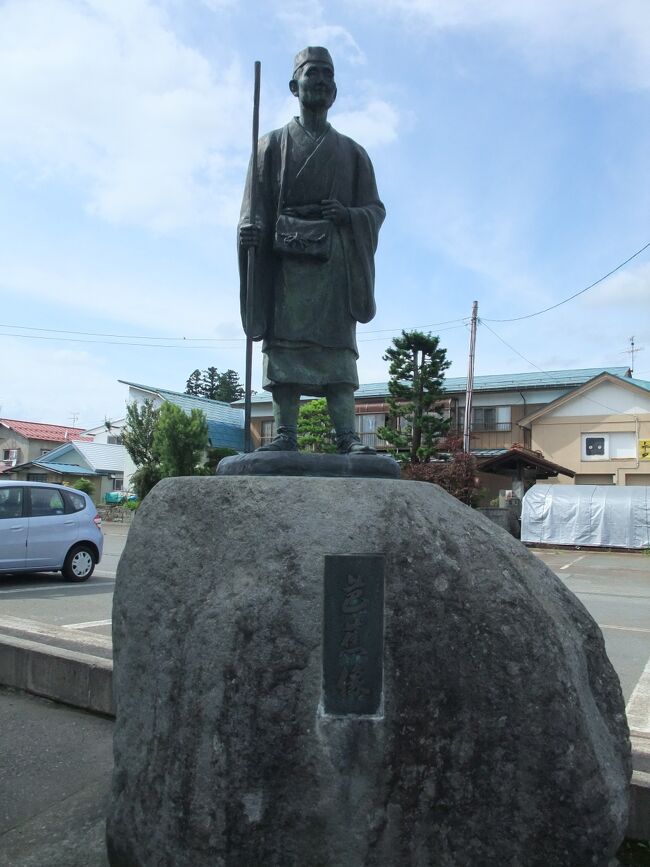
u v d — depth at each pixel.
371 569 2.75
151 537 3.00
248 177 4.00
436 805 2.58
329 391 4.02
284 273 3.88
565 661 2.69
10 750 4.54
